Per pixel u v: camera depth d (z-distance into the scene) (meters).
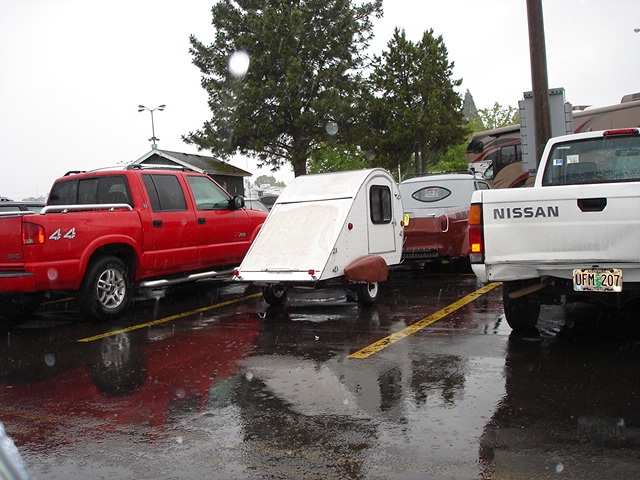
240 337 6.71
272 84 30.42
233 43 32.62
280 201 8.50
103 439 3.99
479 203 5.50
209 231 9.40
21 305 8.08
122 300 8.13
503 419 3.98
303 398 4.58
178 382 5.15
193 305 9.08
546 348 5.62
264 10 32.12
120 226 8.05
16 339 7.11
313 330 6.89
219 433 3.99
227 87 31.58
